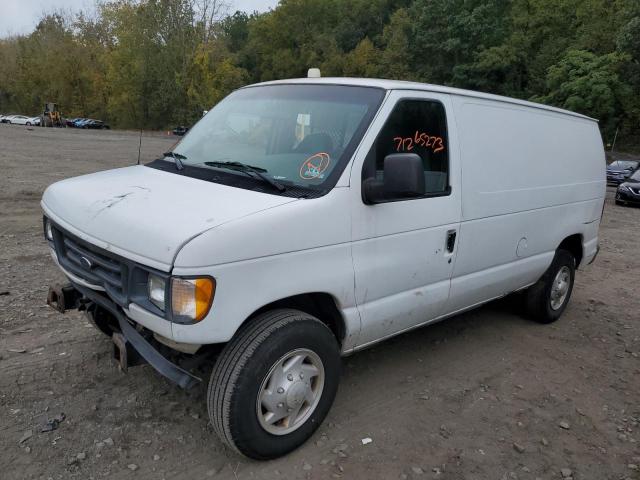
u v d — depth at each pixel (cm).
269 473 310
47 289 558
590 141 594
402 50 6206
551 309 572
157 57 6225
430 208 381
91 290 332
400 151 363
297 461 321
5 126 5200
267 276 289
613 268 876
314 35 8331
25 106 8094
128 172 385
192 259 261
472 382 436
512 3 5731
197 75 6200
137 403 366
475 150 423
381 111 352
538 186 498
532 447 356
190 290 262
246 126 398
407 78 6122
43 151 2392
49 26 8050
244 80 6775
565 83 4684
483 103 438
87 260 314
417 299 386
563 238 551
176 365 299
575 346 529
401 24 6331
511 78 5506
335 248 321
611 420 398
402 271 368
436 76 5947
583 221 582
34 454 311
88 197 335
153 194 319
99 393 375
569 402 418
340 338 350
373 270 346
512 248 477
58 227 341
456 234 407
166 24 6200
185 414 358
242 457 321
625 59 4491
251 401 294
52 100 7700
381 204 345
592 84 4519
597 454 355
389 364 455
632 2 4550
